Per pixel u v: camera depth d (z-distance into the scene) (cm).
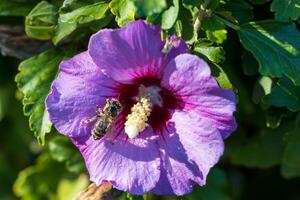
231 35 45
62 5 42
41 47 45
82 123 39
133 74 39
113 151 39
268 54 40
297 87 42
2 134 59
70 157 50
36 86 43
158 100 39
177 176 39
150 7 36
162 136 39
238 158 50
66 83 38
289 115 45
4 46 46
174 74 37
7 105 57
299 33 41
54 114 38
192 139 38
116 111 39
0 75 56
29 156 60
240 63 46
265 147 49
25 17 46
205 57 39
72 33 44
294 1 40
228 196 49
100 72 38
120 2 39
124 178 39
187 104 38
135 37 37
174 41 37
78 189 54
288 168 50
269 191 56
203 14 39
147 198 45
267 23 41
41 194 56
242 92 47
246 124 50
